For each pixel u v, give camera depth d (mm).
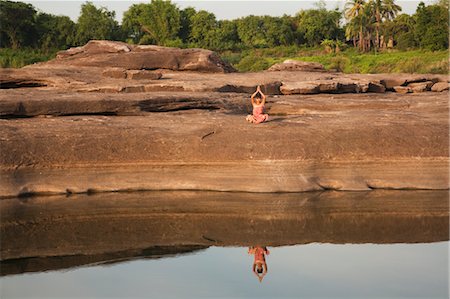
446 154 12914
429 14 53719
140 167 12656
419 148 12969
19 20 56625
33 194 12188
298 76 24656
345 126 13812
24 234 10039
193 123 14266
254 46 72312
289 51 66250
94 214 11117
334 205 11688
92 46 25891
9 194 11984
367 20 65875
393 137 13195
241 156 12609
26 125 13672
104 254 9094
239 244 9602
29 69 21156
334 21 75625
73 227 10422
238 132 13344
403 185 12719
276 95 21344
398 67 44844
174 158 12672
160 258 8891
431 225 10594
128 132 13273
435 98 20062
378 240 9805
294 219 10906
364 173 12773
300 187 12383
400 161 12844
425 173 12828
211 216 11062
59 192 12258
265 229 10406
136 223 10672
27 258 8883
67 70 21906
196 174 12648
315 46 72562
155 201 11875
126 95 16828
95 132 13219
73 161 12477
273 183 12383
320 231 10297
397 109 18312
